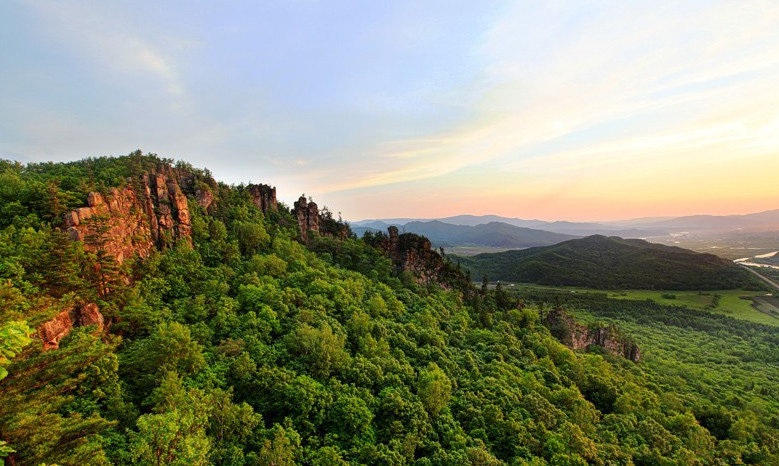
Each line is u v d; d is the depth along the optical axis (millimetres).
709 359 192375
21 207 74812
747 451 91250
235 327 81250
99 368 51031
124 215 90375
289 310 95375
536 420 82125
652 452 78688
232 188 164000
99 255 72750
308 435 60875
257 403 63406
